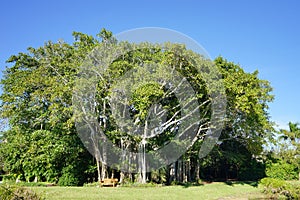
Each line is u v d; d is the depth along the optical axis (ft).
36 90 61.41
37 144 64.18
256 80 68.18
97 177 70.79
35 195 25.46
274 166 96.73
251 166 97.19
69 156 64.49
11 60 71.00
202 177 97.14
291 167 96.37
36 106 64.59
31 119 68.18
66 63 63.41
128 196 45.11
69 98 59.31
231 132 83.25
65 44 68.28
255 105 68.69
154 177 68.80
